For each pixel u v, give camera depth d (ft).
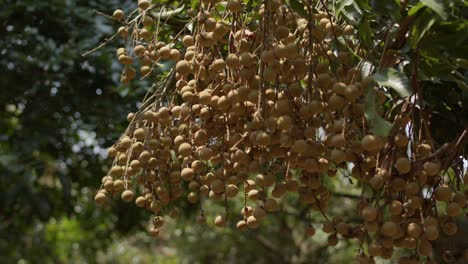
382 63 4.87
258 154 4.88
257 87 4.83
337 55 5.15
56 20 9.98
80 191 12.62
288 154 4.79
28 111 10.44
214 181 5.11
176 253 26.18
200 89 5.22
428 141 4.79
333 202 14.66
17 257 18.49
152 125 5.43
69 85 10.06
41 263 19.38
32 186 11.94
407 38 4.78
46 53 10.00
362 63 4.68
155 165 5.40
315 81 4.72
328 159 4.73
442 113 5.32
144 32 5.64
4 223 13.80
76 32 9.96
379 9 4.75
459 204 4.76
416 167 4.61
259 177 4.81
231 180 5.08
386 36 4.82
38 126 10.41
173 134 5.38
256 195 5.10
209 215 18.65
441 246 5.55
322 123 4.80
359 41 5.34
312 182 4.91
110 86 9.45
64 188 10.93
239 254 22.17
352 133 4.63
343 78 4.90
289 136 4.60
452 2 4.60
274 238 20.43
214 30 4.98
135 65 9.02
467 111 5.33
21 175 11.34
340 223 4.90
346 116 4.53
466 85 4.83
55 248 20.56
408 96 4.48
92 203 13.83
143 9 5.69
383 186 4.66
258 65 4.95
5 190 11.97
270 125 4.55
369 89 4.48
